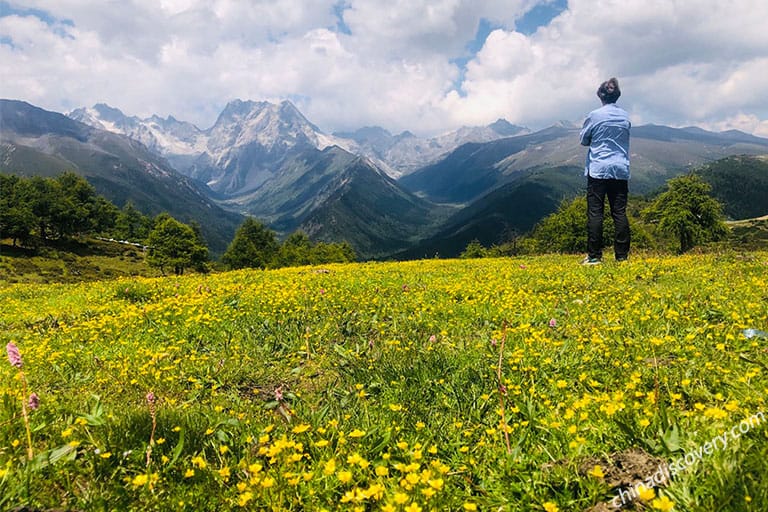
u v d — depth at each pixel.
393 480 3.69
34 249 147.12
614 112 15.88
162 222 120.38
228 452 4.31
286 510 3.45
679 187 87.00
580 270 14.33
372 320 9.67
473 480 3.79
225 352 8.16
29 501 3.46
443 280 14.36
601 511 3.03
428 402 5.49
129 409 5.11
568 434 4.04
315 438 4.49
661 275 12.34
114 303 14.39
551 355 6.40
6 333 11.41
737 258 15.59
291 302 11.41
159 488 3.69
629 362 5.91
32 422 4.66
